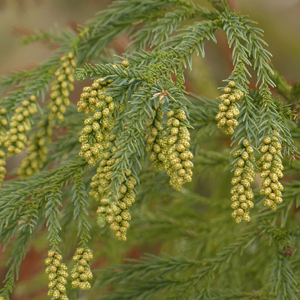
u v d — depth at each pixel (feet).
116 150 2.72
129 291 3.07
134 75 2.73
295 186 3.05
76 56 3.09
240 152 2.69
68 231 3.02
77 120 3.16
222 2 2.97
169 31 2.99
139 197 3.12
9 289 2.80
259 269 3.40
